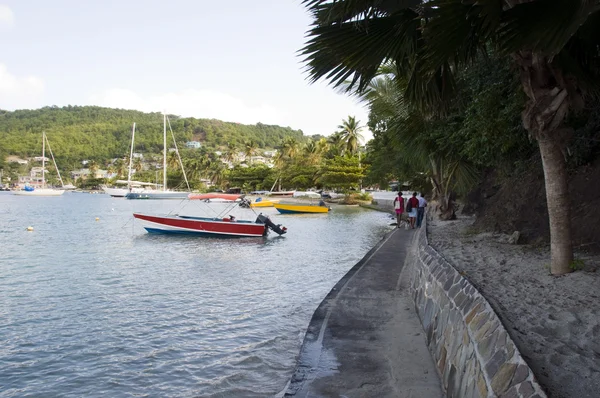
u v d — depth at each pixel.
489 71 9.12
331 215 45.44
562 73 5.61
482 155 10.97
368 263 13.03
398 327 7.20
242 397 5.86
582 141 8.25
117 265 16.41
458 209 26.73
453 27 4.81
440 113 7.00
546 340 3.98
